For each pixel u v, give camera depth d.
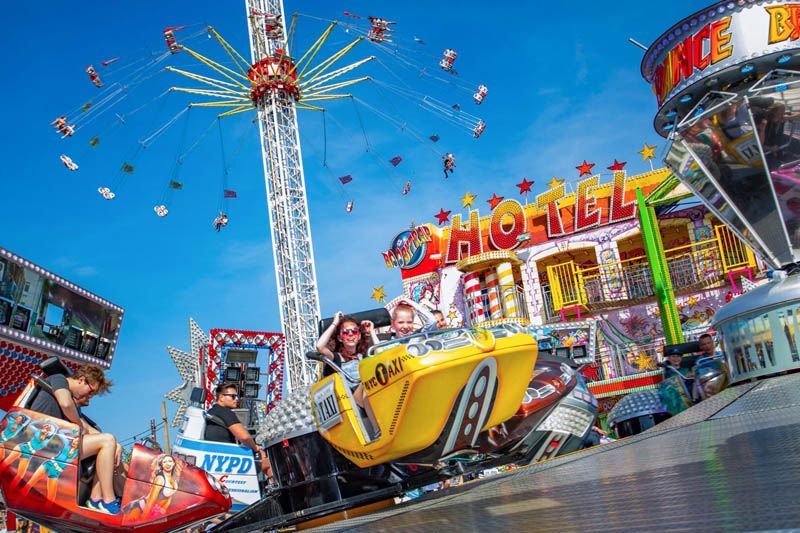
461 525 2.56
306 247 37.62
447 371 4.62
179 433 8.16
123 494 4.80
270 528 5.94
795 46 9.78
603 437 11.31
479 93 39.84
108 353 9.84
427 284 33.31
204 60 39.38
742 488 2.02
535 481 3.76
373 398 4.93
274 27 39.25
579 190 30.23
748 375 8.91
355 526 3.59
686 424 5.67
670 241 30.73
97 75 36.56
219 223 38.53
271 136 38.88
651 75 11.55
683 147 10.80
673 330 25.05
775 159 9.87
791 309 8.47
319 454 5.99
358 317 6.80
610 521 1.88
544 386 6.35
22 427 4.75
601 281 28.81
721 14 10.10
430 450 5.09
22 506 4.64
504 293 30.36
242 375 13.80
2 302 7.79
